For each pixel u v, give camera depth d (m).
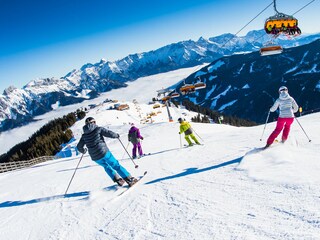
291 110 6.54
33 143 95.94
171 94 46.19
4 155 122.06
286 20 11.88
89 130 5.90
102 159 5.98
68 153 56.38
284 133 6.76
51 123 114.50
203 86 29.81
